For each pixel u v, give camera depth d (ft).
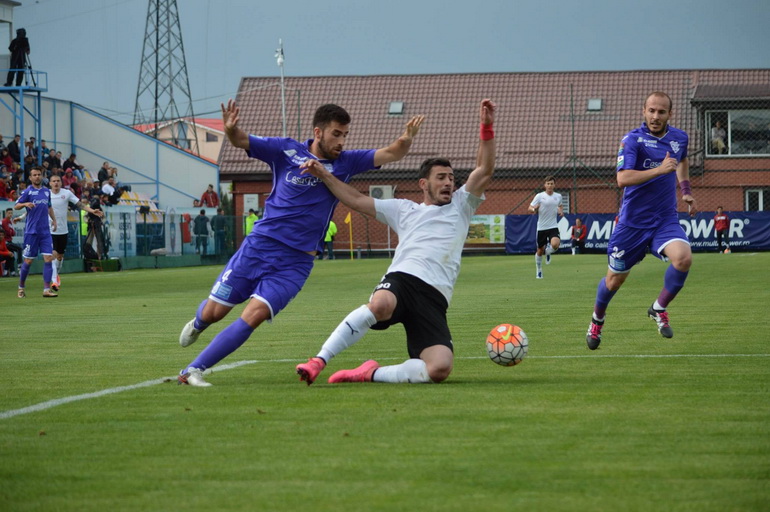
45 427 27.96
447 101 270.46
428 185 37.60
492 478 21.42
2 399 33.45
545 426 27.02
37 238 98.17
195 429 27.35
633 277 113.39
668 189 47.26
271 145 37.78
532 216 224.94
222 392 34.35
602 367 40.47
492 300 82.23
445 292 36.81
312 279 125.39
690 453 23.57
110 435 26.68
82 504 19.95
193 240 199.62
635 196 47.03
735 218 212.43
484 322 62.85
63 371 41.73
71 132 240.53
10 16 224.33
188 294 100.83
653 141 47.98
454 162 254.68
